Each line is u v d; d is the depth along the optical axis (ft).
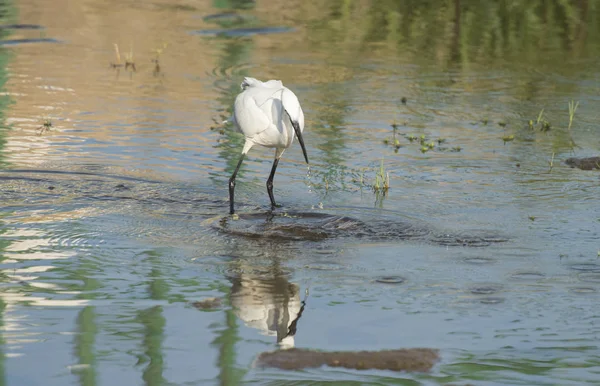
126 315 26.94
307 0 98.94
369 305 28.22
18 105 56.59
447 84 65.82
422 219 37.73
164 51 74.59
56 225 35.94
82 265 31.42
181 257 32.68
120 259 32.24
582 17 88.79
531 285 30.07
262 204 39.91
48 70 66.74
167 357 24.03
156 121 53.93
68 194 40.24
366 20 89.10
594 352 24.61
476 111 58.44
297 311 27.63
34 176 42.65
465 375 23.11
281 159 47.55
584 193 41.70
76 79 64.34
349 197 40.96
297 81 65.77
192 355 24.20
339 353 24.53
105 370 23.13
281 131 39.19
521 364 23.77
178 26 84.99
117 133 51.01
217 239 34.88
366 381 22.70
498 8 92.84
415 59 73.87
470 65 72.02
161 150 48.01
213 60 71.92
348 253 33.50
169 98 59.82
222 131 51.98
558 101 60.95
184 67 69.36
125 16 88.43
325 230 36.09
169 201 39.83
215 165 45.85
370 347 24.93
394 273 31.30
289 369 23.36
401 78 67.46
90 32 81.15
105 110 56.13
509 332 26.05
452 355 24.44
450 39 81.30
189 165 45.60
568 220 37.52
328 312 27.58
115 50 74.54
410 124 55.01
